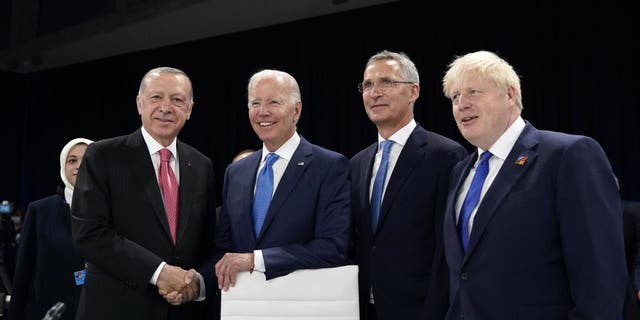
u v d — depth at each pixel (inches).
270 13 254.5
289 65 267.1
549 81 209.0
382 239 89.2
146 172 86.7
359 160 98.6
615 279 62.7
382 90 94.7
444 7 230.5
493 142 73.8
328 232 84.7
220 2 237.8
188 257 86.4
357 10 250.2
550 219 67.3
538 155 69.8
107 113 317.7
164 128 87.7
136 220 84.0
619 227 64.8
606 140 195.9
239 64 281.0
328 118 255.3
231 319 79.7
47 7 281.7
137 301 81.7
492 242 68.7
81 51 301.6
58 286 105.0
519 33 215.0
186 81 91.0
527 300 66.7
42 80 339.3
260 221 87.4
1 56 298.0
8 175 339.3
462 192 77.1
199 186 90.7
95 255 80.5
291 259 80.0
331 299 79.3
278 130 88.5
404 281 86.5
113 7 252.4
